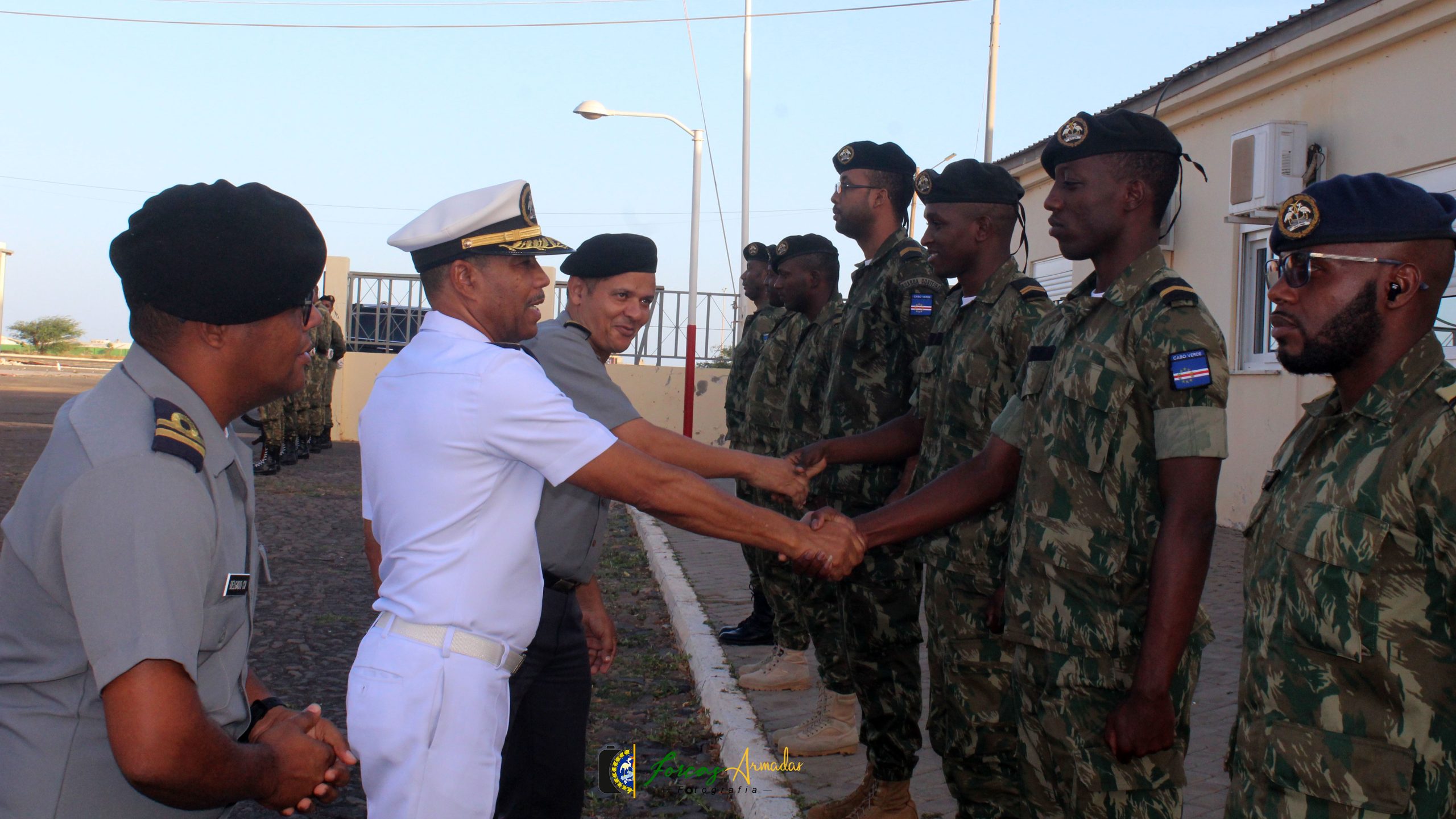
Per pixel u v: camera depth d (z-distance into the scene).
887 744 3.39
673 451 2.73
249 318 1.50
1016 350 3.00
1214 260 9.04
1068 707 2.27
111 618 1.33
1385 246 1.71
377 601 2.01
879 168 3.85
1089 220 2.40
